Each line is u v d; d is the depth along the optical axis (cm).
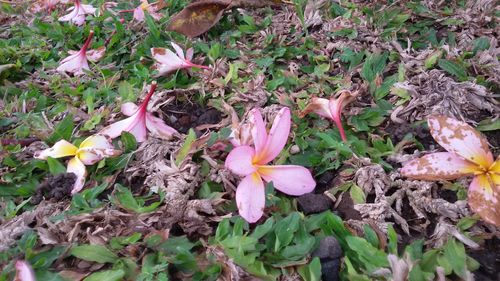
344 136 24
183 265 18
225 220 20
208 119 28
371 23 35
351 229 20
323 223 20
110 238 20
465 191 21
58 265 19
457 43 33
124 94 29
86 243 20
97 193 22
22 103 30
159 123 26
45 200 22
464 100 26
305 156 24
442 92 26
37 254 19
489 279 18
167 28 33
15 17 43
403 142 24
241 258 18
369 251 18
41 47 36
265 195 20
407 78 29
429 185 22
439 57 30
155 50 30
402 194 22
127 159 24
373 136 25
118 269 18
